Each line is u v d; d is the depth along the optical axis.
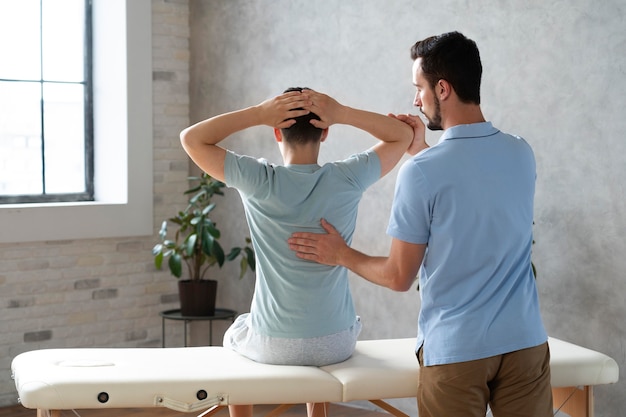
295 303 2.76
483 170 2.25
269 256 2.74
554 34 3.57
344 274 2.85
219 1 5.10
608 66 3.39
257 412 4.43
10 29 4.91
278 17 4.78
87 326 4.93
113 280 5.02
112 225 4.95
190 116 5.31
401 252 2.31
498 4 3.77
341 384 2.70
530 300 2.34
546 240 3.65
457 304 2.27
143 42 5.06
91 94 5.21
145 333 5.17
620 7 3.33
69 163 5.16
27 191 5.00
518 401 2.32
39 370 2.74
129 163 5.02
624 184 3.37
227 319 5.10
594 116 3.45
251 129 4.98
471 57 2.33
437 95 2.35
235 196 5.11
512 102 3.74
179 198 5.27
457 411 2.28
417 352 2.40
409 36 4.14
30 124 5.00
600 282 3.47
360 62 4.37
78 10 5.15
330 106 2.75
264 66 4.87
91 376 2.66
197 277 4.83
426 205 2.25
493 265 2.25
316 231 2.70
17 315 4.68
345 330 2.85
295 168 2.73
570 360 2.87
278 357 2.81
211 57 5.17
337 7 4.47
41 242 4.74
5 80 4.91
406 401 4.32
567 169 3.56
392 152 2.85
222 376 2.68
